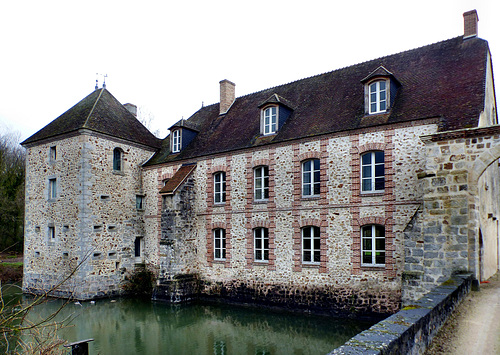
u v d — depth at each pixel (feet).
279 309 51.01
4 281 75.15
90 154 62.59
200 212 61.62
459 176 33.73
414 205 41.91
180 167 65.31
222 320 48.14
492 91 52.06
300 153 51.01
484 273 41.57
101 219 63.26
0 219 108.78
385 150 44.39
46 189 67.67
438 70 48.29
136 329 45.37
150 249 68.44
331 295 46.65
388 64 54.85
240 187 56.85
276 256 52.01
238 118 66.54
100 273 62.34
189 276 59.67
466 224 33.14
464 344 19.30
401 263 42.16
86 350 25.53
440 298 22.85
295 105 59.11
